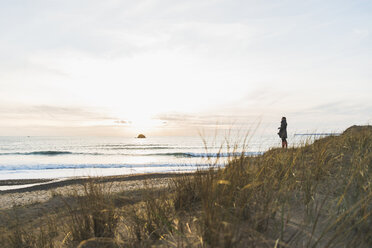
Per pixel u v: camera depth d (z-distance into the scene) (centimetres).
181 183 354
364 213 218
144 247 234
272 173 321
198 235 224
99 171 1909
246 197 248
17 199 912
